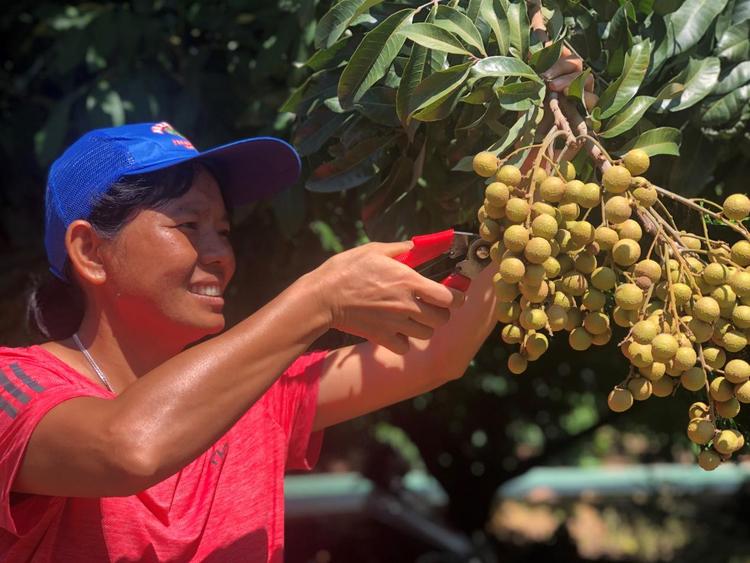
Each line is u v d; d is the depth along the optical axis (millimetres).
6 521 1402
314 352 1953
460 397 5477
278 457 1781
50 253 1734
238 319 3293
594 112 1543
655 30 1741
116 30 2842
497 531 6598
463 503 6141
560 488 8594
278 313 1383
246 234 3184
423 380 1901
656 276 1351
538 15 1660
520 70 1492
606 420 6164
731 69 1877
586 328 1392
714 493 6430
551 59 1532
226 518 1644
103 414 1334
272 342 1370
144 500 1562
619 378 5207
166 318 1639
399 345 1465
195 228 1659
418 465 8695
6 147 3252
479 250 1481
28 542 1484
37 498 1458
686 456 6418
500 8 1566
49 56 3246
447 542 6293
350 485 7988
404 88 1613
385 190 1976
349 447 6316
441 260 1812
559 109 1517
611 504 6820
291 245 3166
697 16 1784
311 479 8555
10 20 3383
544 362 5047
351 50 1819
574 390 5539
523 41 1567
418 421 5816
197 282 1652
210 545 1612
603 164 1424
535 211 1349
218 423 1339
